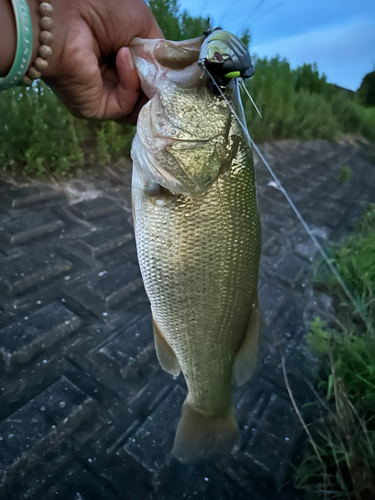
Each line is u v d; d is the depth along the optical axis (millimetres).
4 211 705
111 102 350
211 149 293
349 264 882
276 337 702
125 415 500
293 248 981
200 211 297
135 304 655
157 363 572
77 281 646
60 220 744
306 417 563
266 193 1170
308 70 2205
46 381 500
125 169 996
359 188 1581
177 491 444
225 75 265
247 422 536
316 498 470
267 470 478
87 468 439
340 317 796
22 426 438
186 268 305
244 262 310
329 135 1889
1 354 495
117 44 340
